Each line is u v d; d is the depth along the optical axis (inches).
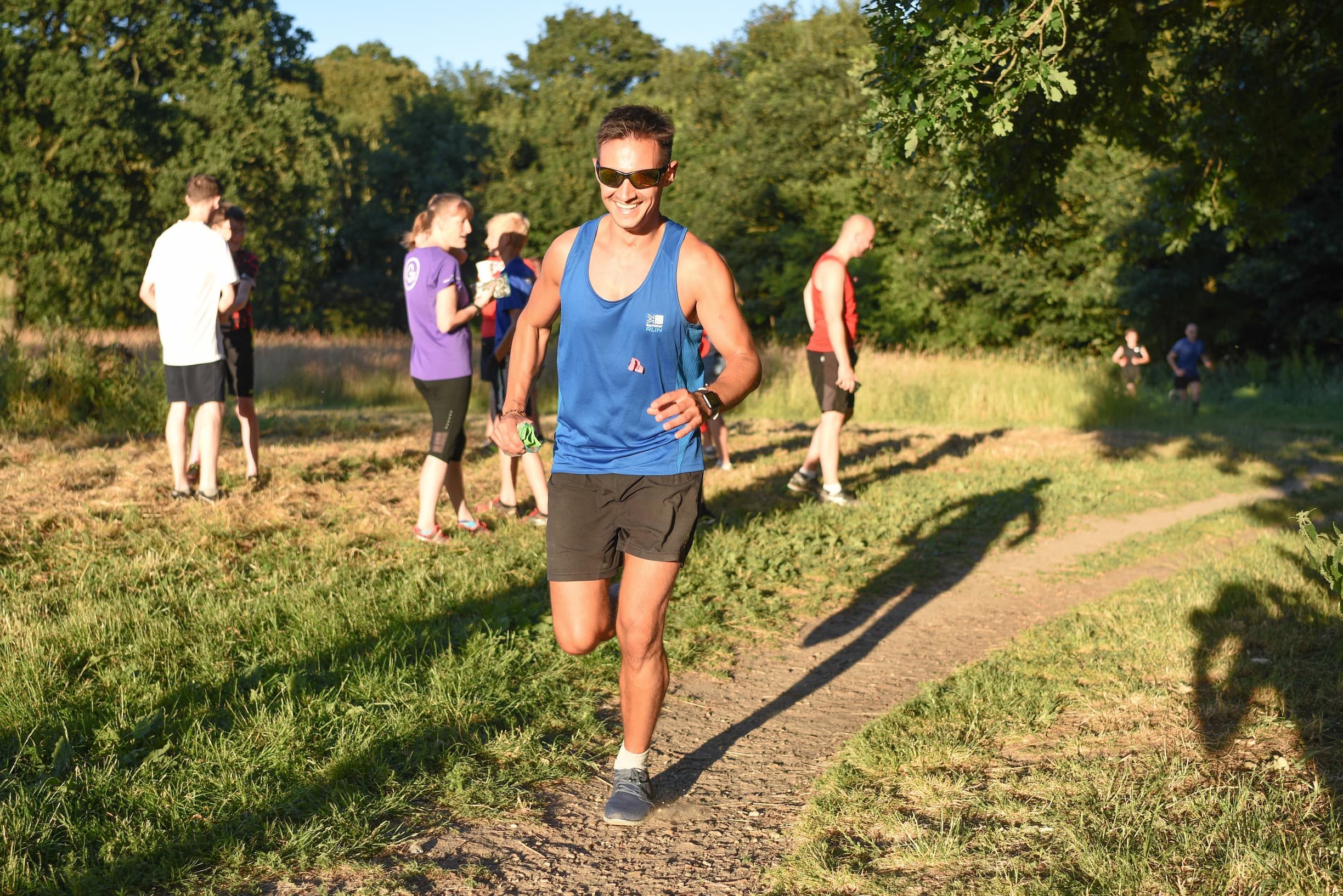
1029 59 220.2
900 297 1093.1
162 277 253.0
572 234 118.8
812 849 110.3
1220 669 165.6
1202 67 318.7
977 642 200.5
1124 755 133.7
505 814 121.9
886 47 242.8
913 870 105.4
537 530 257.0
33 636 160.9
